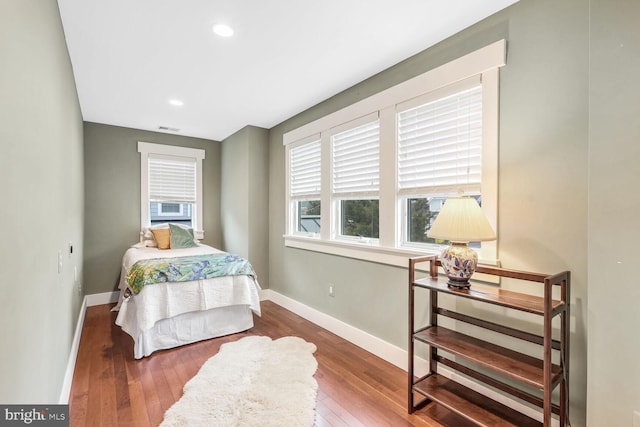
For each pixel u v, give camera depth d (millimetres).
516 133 1721
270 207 4203
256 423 1692
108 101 3230
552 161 1589
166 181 4535
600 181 1289
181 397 1946
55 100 1662
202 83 2793
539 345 1637
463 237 1557
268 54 2273
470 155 1960
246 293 3006
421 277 2234
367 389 2068
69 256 2297
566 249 1537
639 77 1197
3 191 851
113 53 2254
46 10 1414
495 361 1559
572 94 1524
